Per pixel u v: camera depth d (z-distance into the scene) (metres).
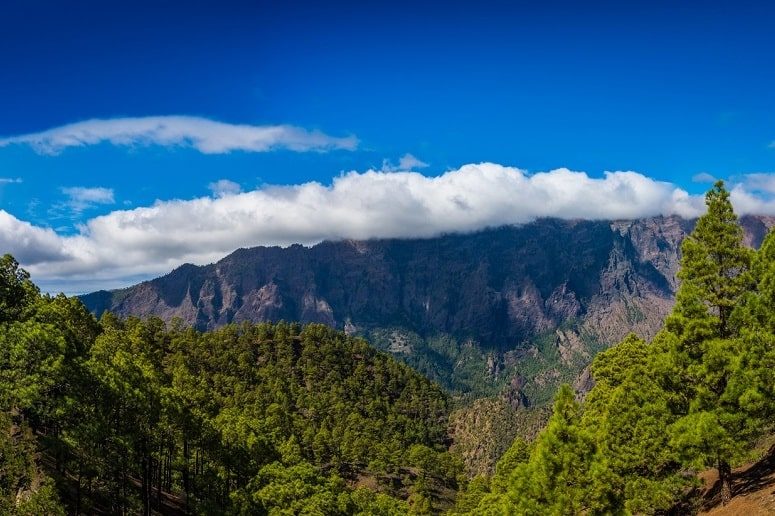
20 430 53.44
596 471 43.22
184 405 80.00
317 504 96.62
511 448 121.94
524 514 44.91
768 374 39.22
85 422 55.41
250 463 108.44
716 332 44.09
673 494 49.28
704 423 40.69
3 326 55.22
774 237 41.88
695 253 44.50
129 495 63.56
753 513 37.12
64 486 54.97
